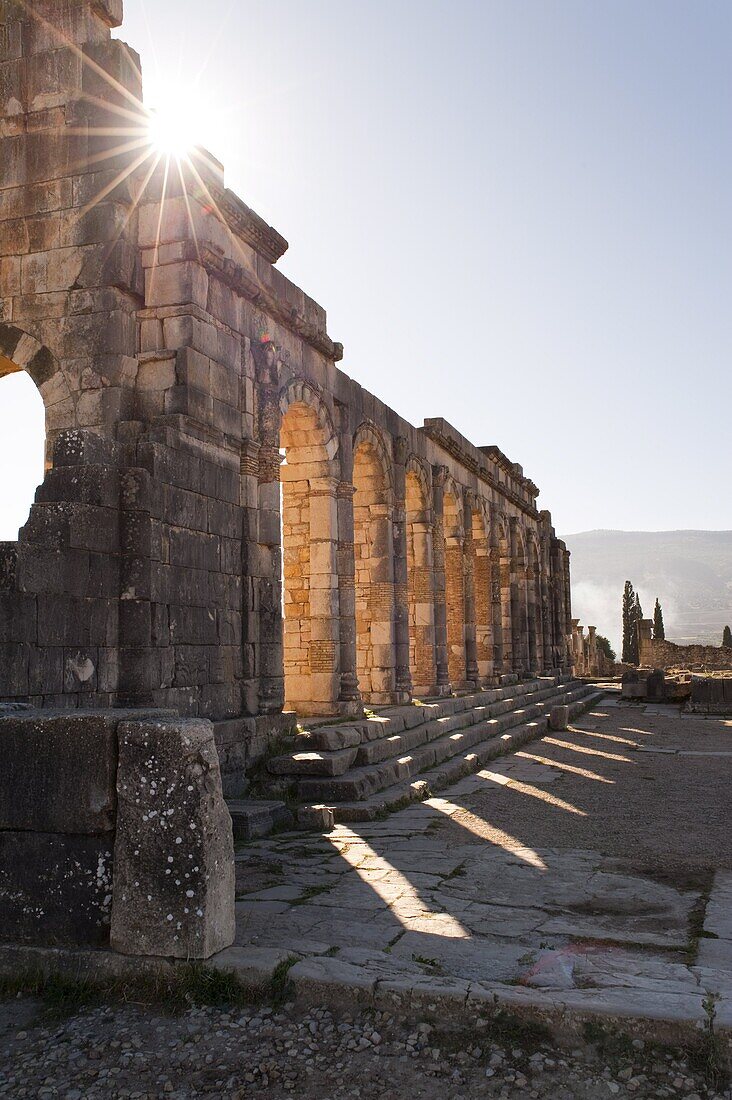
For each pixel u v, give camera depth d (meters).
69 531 10.88
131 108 14.35
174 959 5.93
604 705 35.16
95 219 13.96
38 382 13.86
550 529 48.72
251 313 15.78
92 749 6.18
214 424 14.30
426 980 5.74
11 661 9.84
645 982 5.82
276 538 15.66
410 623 26.53
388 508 22.94
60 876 6.21
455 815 13.09
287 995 5.76
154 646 12.03
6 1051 5.36
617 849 10.70
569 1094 4.82
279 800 13.26
